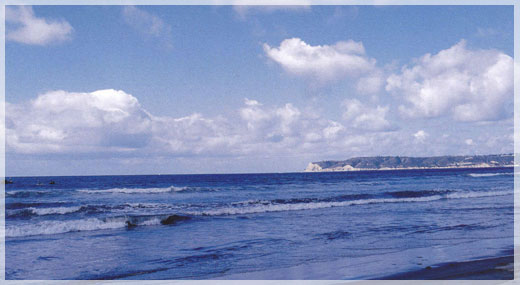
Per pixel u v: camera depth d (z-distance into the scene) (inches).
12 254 402.0
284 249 409.1
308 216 706.8
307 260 352.8
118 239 490.0
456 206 849.5
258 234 512.7
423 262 323.9
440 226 552.1
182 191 1521.9
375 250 390.9
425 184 1955.0
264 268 326.3
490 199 1031.0
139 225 620.4
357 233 505.7
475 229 518.3
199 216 722.8
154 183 2440.9
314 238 473.7
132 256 387.2
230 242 457.4
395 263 323.9
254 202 968.3
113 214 765.9
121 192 1456.7
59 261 368.5
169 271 325.1
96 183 2459.4
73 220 650.2
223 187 1847.9
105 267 343.3
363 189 1616.6
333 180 2716.5
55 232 549.3
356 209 820.6
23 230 549.3
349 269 309.1
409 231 512.7
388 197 1138.7
